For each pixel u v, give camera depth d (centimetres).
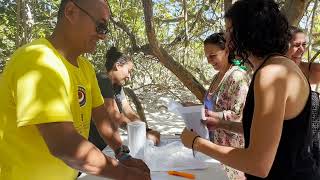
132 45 470
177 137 299
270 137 138
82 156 140
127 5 561
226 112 256
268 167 141
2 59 568
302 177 150
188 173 219
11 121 151
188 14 515
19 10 444
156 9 579
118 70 322
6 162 155
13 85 145
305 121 147
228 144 269
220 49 283
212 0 459
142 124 229
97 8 152
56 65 145
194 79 370
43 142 153
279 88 138
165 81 619
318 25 477
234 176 228
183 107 197
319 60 463
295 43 259
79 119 164
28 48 148
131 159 192
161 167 224
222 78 281
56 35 157
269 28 144
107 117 208
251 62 153
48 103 137
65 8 152
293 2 303
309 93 148
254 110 143
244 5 148
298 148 148
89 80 177
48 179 160
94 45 160
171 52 511
